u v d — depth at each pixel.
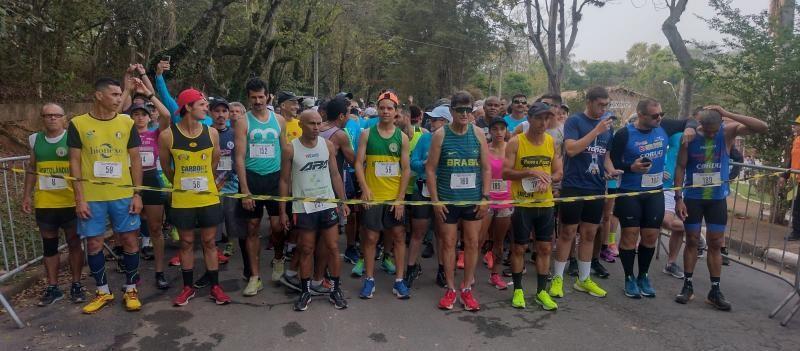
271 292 5.14
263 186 5.07
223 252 6.45
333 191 4.86
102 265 4.58
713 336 4.28
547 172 4.83
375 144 4.84
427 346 4.00
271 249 6.84
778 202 8.59
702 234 6.69
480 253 6.69
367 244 4.95
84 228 4.41
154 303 4.76
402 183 4.88
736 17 9.24
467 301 4.77
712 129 4.80
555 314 4.71
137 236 4.66
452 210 4.69
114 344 3.93
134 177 4.62
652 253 5.17
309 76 32.19
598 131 4.70
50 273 4.65
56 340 3.97
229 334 4.13
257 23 13.55
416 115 6.55
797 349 4.06
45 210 4.49
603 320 4.58
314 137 4.59
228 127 5.90
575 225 5.07
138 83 5.07
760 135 9.01
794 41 8.39
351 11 26.38
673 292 5.38
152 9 14.34
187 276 4.72
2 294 4.51
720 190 4.84
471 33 35.34
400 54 36.91
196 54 11.70
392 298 5.04
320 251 5.02
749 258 6.76
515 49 36.47
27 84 11.29
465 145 4.66
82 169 4.40
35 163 4.55
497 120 5.39
